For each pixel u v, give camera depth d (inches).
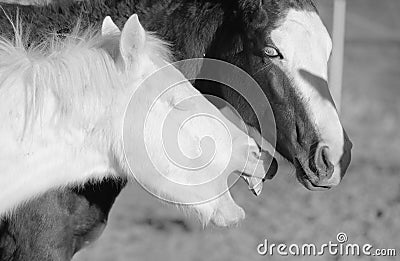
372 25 1100.5
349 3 1248.8
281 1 227.8
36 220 207.8
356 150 538.3
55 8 237.0
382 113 644.7
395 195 439.8
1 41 192.2
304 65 224.8
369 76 809.5
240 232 376.5
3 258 211.3
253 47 229.1
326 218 396.8
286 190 442.0
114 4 240.4
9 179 186.1
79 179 193.8
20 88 184.1
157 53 196.4
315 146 223.5
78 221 216.4
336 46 486.9
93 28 223.5
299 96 225.1
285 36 224.8
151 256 344.2
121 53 186.5
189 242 363.3
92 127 189.2
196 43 236.8
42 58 188.9
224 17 235.1
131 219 393.7
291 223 388.5
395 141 568.4
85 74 185.8
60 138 188.1
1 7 231.3
